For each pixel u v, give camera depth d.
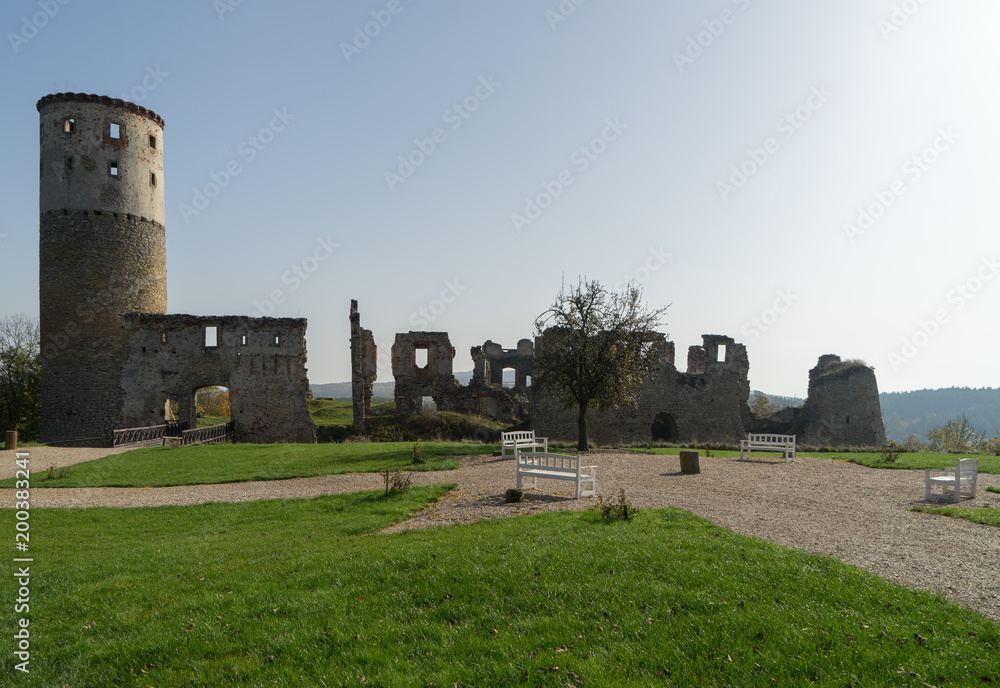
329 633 6.61
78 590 8.54
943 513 11.38
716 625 6.08
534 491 14.33
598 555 8.12
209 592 8.11
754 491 14.04
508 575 7.61
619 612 6.53
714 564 7.60
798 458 22.09
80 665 6.35
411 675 5.70
